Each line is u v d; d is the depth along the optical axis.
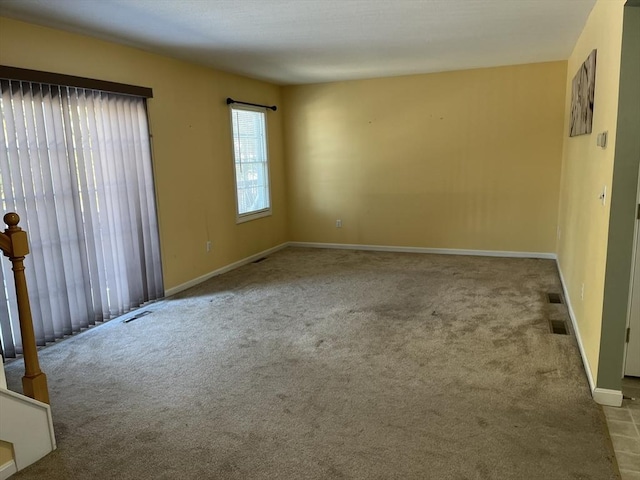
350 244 6.90
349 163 6.69
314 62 5.14
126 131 4.13
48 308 3.49
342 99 6.56
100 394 2.79
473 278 5.09
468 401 2.60
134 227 4.27
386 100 6.34
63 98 3.55
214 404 2.64
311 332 3.67
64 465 2.15
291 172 7.03
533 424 2.37
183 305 4.42
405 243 6.61
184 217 4.92
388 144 6.44
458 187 6.20
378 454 2.17
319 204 6.96
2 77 3.08
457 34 4.08
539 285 4.77
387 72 5.93
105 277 4.01
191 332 3.74
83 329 3.81
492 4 3.26
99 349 3.44
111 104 3.97
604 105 2.70
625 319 2.45
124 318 4.09
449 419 2.43
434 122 6.16
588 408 2.50
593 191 2.98
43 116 3.39
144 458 2.19
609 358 2.51
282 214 7.04
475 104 5.94
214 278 5.35
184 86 4.85
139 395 2.77
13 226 2.27
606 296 2.46
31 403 2.15
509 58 5.27
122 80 4.09
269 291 4.80
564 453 2.14
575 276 3.73
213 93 5.33
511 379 2.83
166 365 3.15
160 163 4.55
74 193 3.67
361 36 4.05
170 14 3.24
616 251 2.42
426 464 2.09
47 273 3.50
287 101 6.84
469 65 5.64
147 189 4.40
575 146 4.25
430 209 6.39
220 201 5.52
